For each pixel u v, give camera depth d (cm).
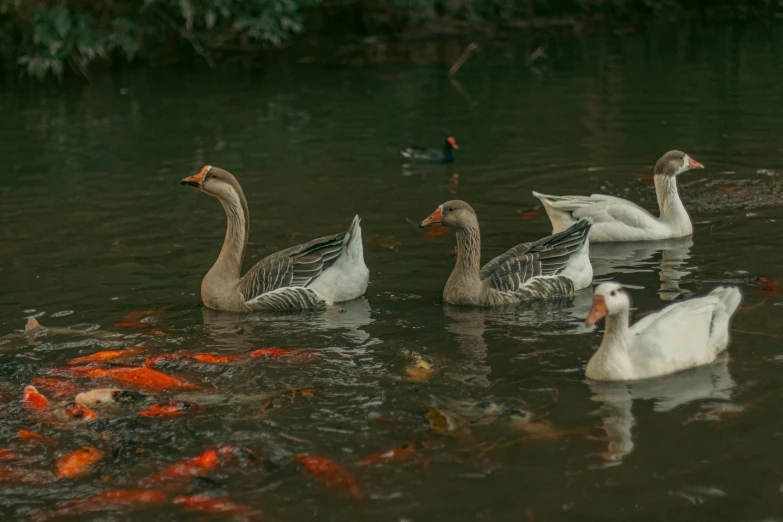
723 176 1584
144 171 1733
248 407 820
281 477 701
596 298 830
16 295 1137
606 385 841
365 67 2769
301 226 1400
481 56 2873
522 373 876
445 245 1304
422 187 1591
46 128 2117
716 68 2500
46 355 949
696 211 1412
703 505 650
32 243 1345
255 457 723
